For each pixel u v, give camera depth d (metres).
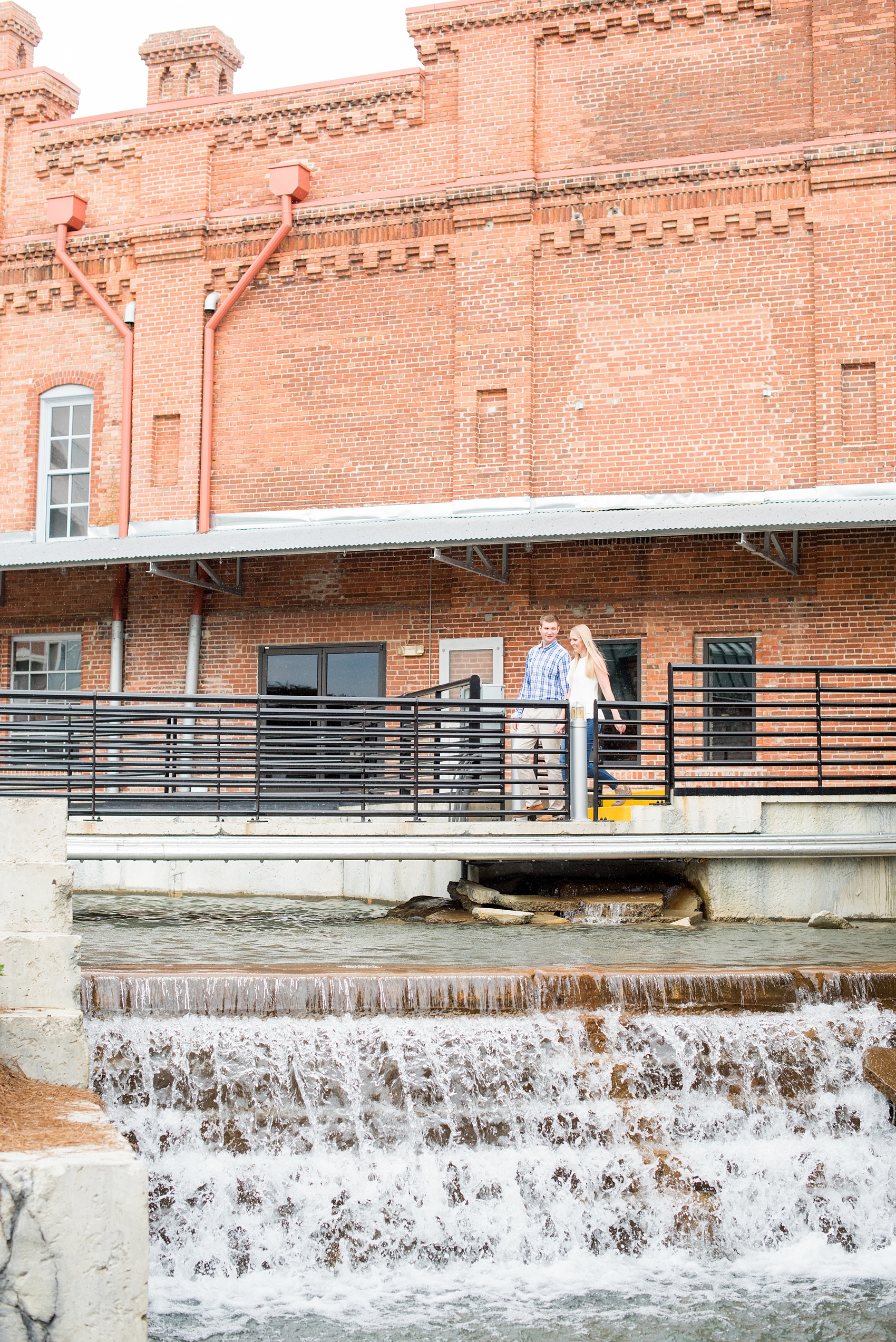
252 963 8.88
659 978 8.33
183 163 18.61
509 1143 7.90
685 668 11.88
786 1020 8.34
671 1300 6.97
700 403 16.30
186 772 11.44
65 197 18.86
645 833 11.69
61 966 6.81
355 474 17.59
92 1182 5.02
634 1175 7.87
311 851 11.33
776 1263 7.59
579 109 17.02
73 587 18.70
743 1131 8.12
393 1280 7.30
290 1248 7.48
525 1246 7.65
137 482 18.33
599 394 16.64
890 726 15.59
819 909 11.88
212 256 18.34
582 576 16.59
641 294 16.58
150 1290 7.07
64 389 19.09
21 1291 4.93
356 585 17.48
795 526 14.30
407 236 17.52
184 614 18.12
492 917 11.48
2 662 19.06
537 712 12.62
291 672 17.73
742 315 16.23
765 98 16.34
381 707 17.11
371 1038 7.89
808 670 11.83
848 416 15.73
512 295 16.89
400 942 10.18
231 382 18.23
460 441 16.95
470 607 16.95
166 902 12.70
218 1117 7.67
